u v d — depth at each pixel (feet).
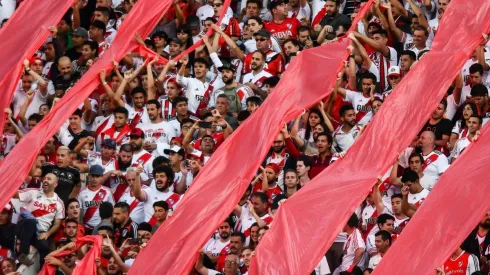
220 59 122.42
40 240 109.91
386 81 118.73
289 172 108.47
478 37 114.32
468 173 102.83
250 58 121.39
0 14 133.69
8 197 110.93
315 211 103.35
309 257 101.30
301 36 122.31
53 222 110.93
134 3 129.70
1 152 120.26
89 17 131.85
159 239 104.94
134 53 123.75
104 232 108.06
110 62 120.37
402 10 122.83
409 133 107.76
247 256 104.12
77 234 110.11
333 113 115.14
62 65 124.47
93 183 112.88
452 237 100.48
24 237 109.40
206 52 123.13
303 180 109.60
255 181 110.42
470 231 100.63
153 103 117.50
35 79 123.13
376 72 118.32
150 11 122.83
